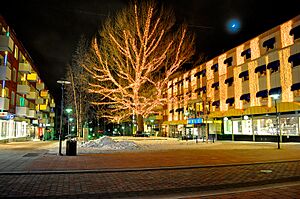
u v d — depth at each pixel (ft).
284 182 30.66
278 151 69.31
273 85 115.03
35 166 41.39
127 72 109.09
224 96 147.64
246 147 84.58
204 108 149.59
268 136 119.65
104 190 26.89
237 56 138.72
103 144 79.71
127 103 111.45
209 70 163.22
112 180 32.09
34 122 184.24
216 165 43.34
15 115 132.05
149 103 114.93
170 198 23.89
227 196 23.91
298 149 75.82
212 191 26.40
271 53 116.37
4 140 118.62
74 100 123.75
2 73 108.37
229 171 38.68
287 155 59.06
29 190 26.78
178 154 61.52
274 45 115.65
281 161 48.98
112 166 41.96
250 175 35.17
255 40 126.62
